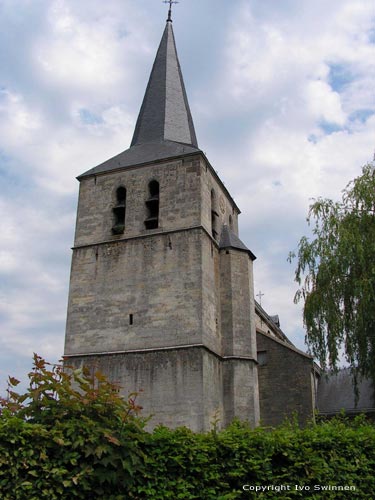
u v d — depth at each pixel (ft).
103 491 29.94
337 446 37.93
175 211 95.91
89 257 97.96
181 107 116.16
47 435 29.68
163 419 81.76
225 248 101.45
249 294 99.76
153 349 86.58
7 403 30.94
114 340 89.97
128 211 99.14
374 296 68.44
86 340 91.71
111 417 31.37
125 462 29.96
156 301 90.12
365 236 74.02
